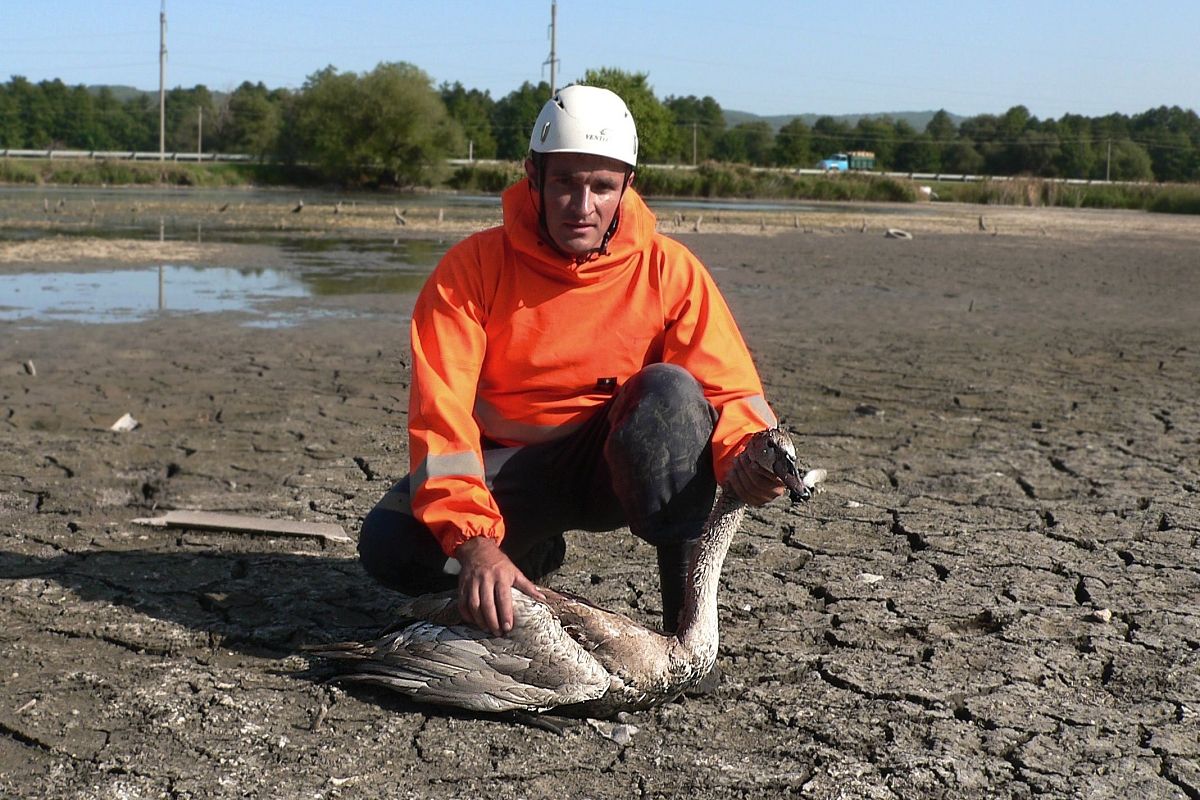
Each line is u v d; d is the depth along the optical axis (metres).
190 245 23.17
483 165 72.88
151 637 4.08
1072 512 5.99
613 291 3.60
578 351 3.60
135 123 124.38
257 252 22.03
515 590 3.36
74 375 9.25
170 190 55.91
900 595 4.73
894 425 8.13
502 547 3.88
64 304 13.70
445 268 3.59
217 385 8.99
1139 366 11.22
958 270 22.06
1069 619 4.51
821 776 3.27
